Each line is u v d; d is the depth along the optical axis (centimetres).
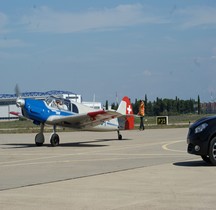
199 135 1167
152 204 736
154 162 1287
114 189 872
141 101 3322
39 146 2020
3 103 8450
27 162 1366
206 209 697
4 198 802
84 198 793
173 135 2605
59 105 2078
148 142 2097
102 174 1070
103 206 729
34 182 971
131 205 732
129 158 1415
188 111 10388
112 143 2108
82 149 1806
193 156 1427
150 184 920
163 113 10162
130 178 1002
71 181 978
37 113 1991
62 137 2638
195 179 970
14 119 8456
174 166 1188
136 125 4097
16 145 2095
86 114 1978
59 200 779
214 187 877
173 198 779
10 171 1159
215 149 1167
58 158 1468
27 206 736
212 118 1185
